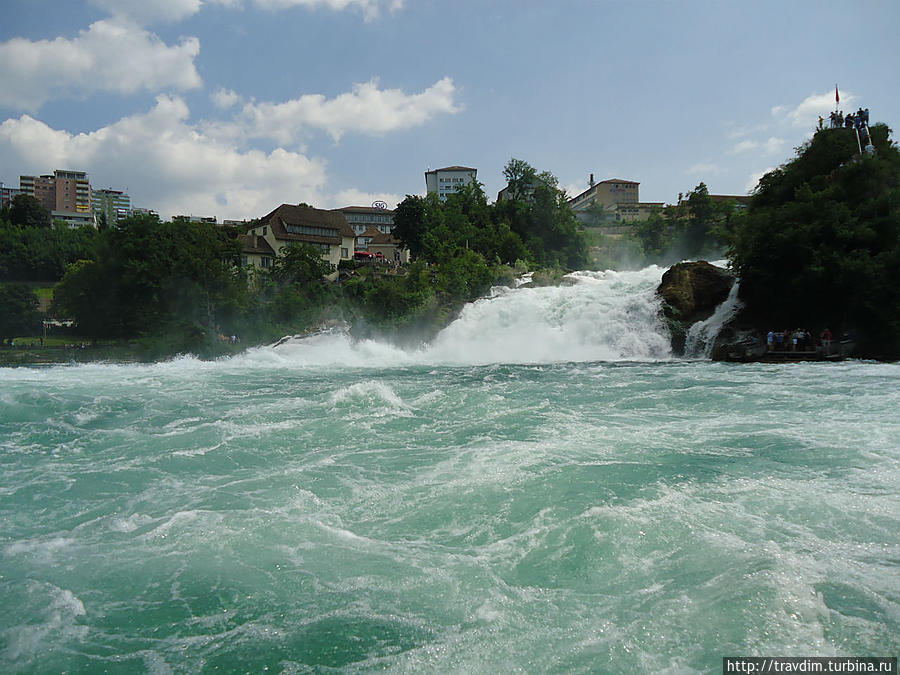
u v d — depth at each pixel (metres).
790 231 29.66
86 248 92.06
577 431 11.84
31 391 18.89
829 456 9.44
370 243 105.81
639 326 34.34
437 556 6.39
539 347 36.16
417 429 12.63
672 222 91.19
